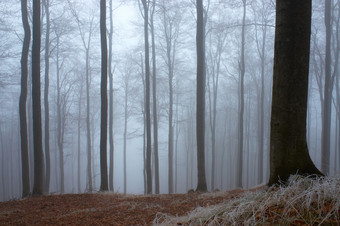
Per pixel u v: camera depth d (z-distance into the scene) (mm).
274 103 5023
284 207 3285
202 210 4414
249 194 4328
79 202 7602
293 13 4855
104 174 10508
